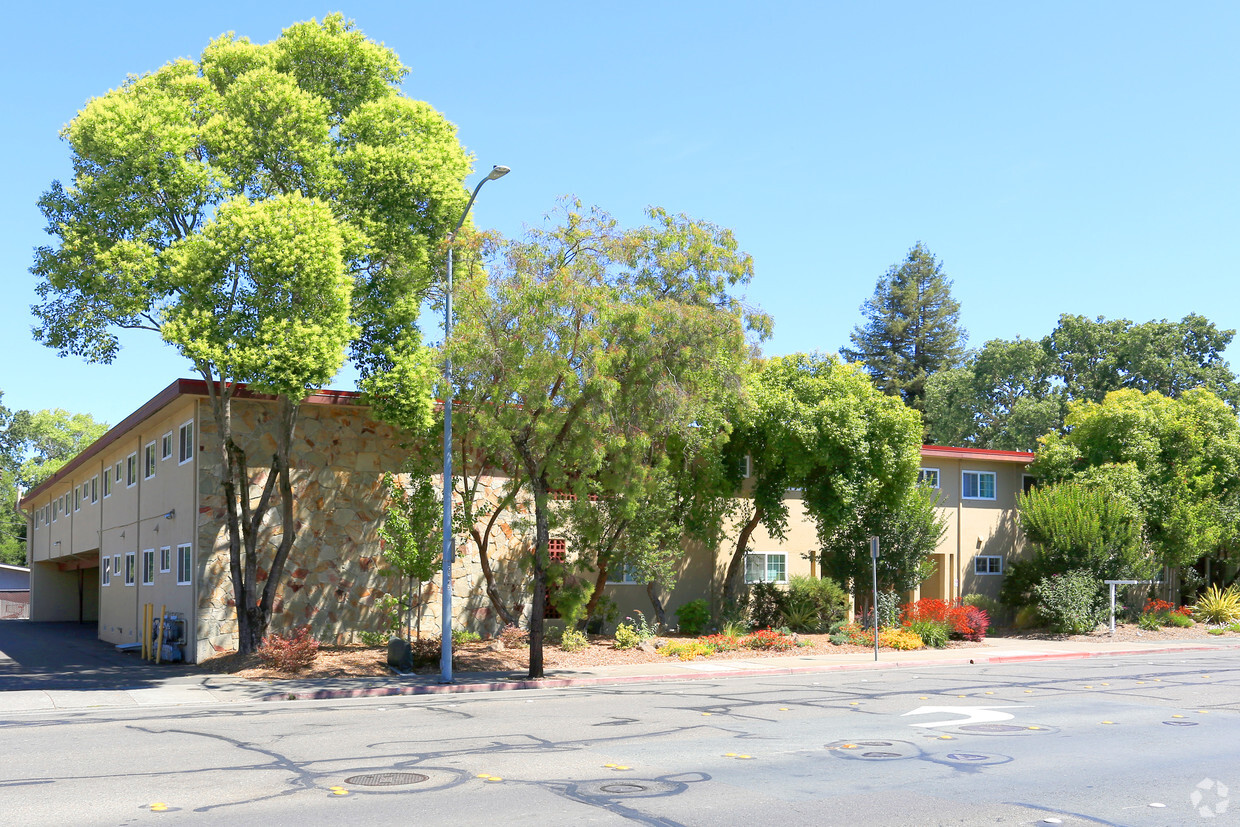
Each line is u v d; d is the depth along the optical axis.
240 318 19.12
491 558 27.02
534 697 17.69
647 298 20.53
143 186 19.80
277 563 22.95
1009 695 17.19
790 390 27.98
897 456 28.83
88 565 39.62
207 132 20.53
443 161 21.89
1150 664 24.12
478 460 25.78
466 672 21.45
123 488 31.73
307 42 22.27
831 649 26.50
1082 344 58.06
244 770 10.30
